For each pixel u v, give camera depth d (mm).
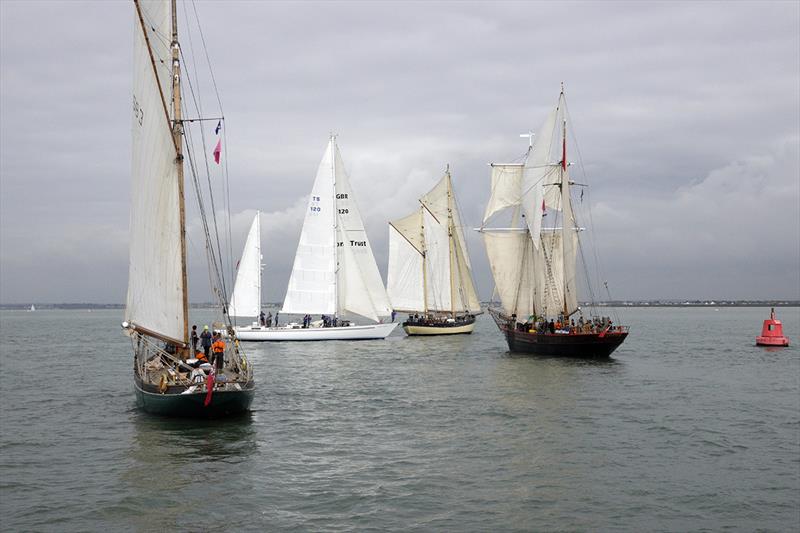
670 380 51250
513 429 32969
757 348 84750
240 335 87875
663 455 28328
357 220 90625
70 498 22625
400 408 38562
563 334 67875
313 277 88375
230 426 33375
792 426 34188
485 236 85000
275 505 21969
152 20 33031
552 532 20016
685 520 21062
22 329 158875
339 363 63312
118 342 103375
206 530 19953
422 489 23594
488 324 182000
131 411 37719
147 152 33688
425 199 106938
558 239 78062
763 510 21938
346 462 26922
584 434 32000
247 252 92250
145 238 34625
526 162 81562
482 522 20672
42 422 34688
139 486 23828
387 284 107188
